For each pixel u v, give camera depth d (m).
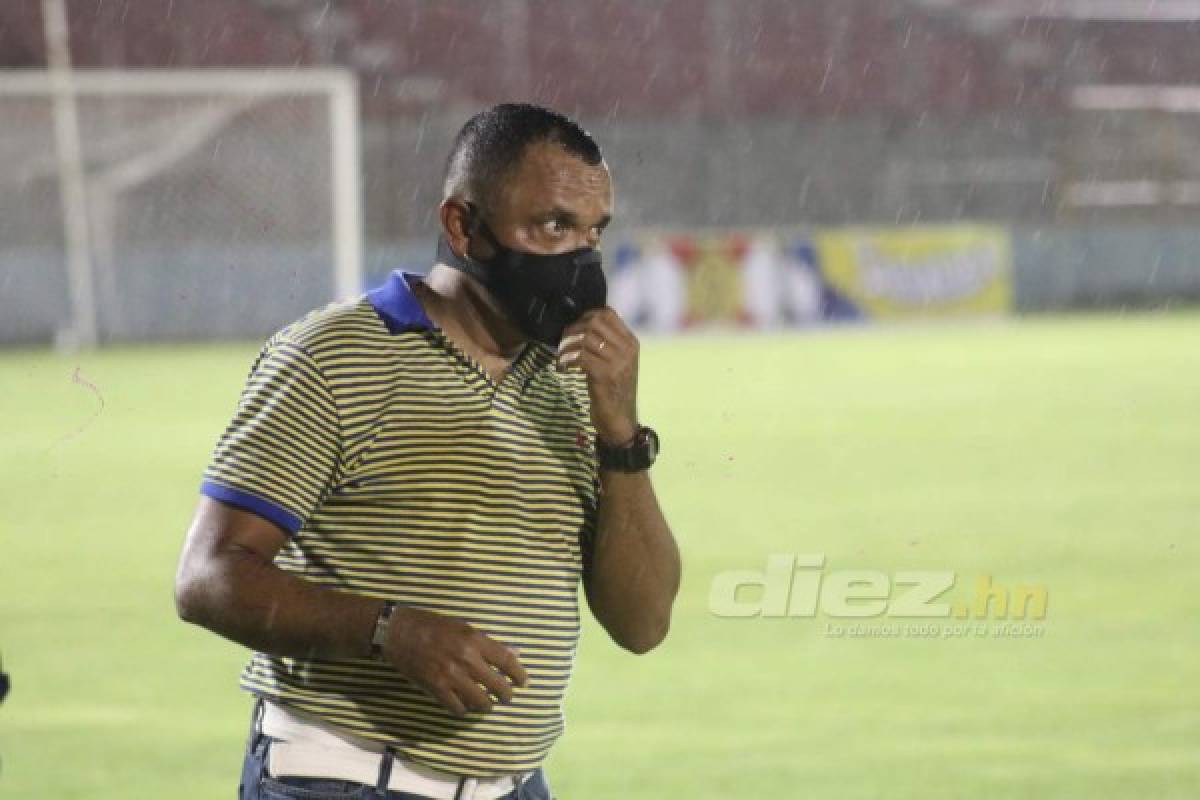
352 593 6.71
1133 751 14.58
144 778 14.15
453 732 6.91
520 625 6.96
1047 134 81.12
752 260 68.75
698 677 17.22
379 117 73.81
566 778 13.95
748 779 13.90
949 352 57.78
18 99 57.34
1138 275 77.31
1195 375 48.56
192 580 6.58
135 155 58.59
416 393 6.85
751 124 75.94
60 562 23.86
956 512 27.28
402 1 77.56
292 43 74.69
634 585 7.32
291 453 6.65
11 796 13.63
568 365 6.96
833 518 26.88
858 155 77.38
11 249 57.66
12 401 43.53
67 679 17.42
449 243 7.03
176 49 72.69
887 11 85.19
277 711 7.12
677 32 82.31
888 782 13.78
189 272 58.84
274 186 58.59
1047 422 39.38
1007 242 74.06
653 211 74.88
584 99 79.56
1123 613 19.88
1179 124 83.50
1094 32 87.06
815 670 17.45
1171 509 27.36
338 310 6.96
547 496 7.08
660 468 32.84
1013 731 15.23
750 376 50.47
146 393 44.56
